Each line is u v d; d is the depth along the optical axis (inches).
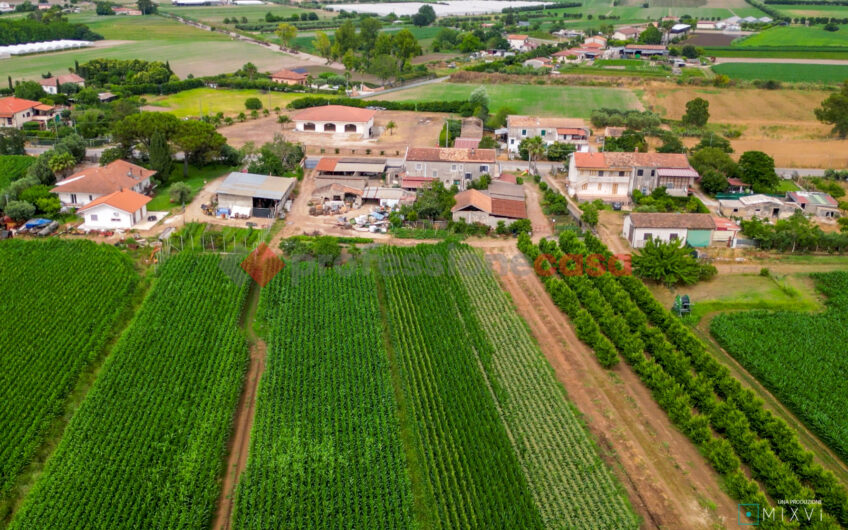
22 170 5423.2
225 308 3604.8
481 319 3622.0
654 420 2913.4
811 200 5054.1
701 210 4926.2
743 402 2886.3
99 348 3280.0
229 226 4645.7
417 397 2974.9
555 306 3799.2
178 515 2383.1
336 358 3221.0
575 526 2389.3
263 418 2827.3
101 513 2363.4
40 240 4222.4
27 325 3395.7
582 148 6146.7
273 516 2367.1
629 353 3265.3
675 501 2504.9
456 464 2623.0
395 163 5698.8
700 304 3804.1
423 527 2395.4
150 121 5428.2
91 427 2753.4
